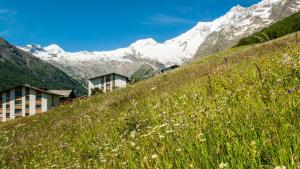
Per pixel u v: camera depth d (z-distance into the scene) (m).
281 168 2.66
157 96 13.48
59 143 11.95
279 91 5.35
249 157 3.43
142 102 13.59
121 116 11.87
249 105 5.21
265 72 7.99
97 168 6.66
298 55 9.50
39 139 14.41
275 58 10.96
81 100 29.14
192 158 3.92
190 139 4.66
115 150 6.40
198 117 5.61
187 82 15.37
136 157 5.52
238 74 10.07
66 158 9.37
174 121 6.31
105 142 8.80
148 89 18.58
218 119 5.18
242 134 4.09
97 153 8.34
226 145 3.92
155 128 6.39
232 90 7.22
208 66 21.06
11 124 26.56
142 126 9.13
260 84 6.14
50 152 11.03
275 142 3.51
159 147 5.01
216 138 4.32
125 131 9.04
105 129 10.60
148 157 4.85
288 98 4.60
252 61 13.40
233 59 19.27
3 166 11.09
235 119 4.75
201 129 4.80
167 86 16.78
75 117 18.38
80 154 8.75
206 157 3.81
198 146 4.27
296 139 3.41
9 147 14.10
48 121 21.33
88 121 14.19
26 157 11.80
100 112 15.44
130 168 5.20
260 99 5.24
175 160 4.19
